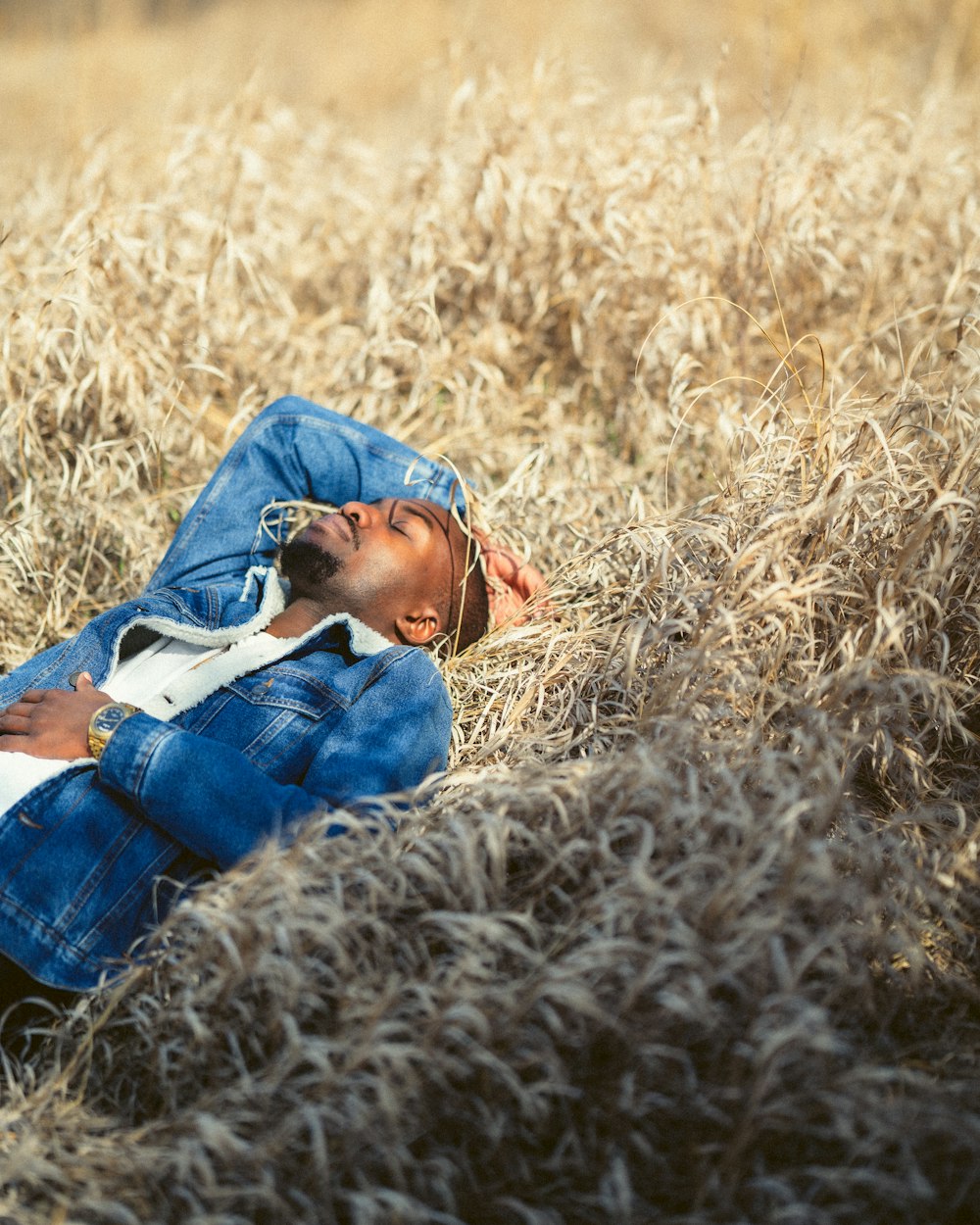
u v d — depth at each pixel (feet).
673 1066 5.02
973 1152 4.72
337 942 5.02
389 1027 4.75
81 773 6.15
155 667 6.91
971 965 5.91
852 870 5.71
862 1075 4.69
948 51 17.76
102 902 5.98
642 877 4.90
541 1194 4.94
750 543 6.86
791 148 11.62
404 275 11.34
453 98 12.01
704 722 6.19
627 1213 4.58
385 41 22.47
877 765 6.59
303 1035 5.28
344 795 6.08
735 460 8.69
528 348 11.37
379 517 7.44
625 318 10.77
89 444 9.44
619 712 6.82
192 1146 4.76
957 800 6.67
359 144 14.06
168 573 8.00
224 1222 4.59
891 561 6.63
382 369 10.23
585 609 7.93
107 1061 5.55
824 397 9.67
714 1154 4.93
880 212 11.46
